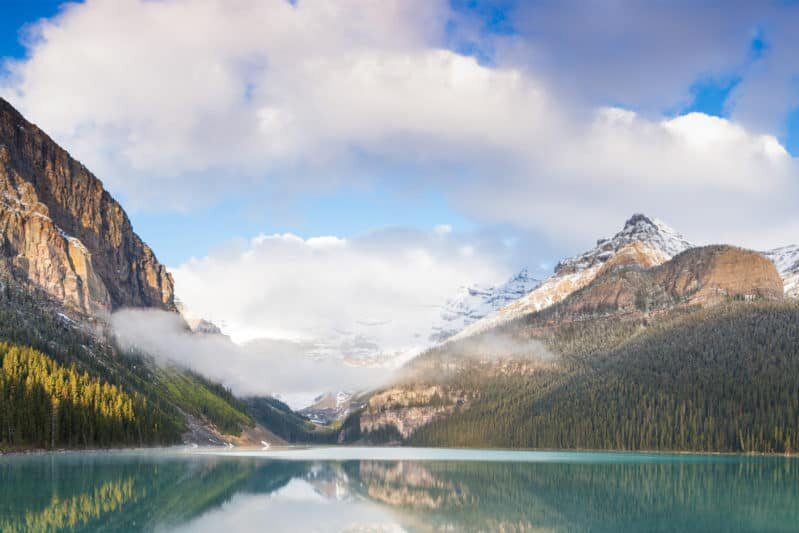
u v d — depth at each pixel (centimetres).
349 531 9706
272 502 11956
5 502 10519
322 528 9838
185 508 10738
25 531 8744
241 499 12081
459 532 9788
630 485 14500
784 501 12231
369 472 18200
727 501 12175
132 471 14850
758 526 10000
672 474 16800
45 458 17000
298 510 11262
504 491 13775
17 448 17650
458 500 12644
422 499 12781
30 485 12100
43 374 19300
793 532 9575
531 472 17812
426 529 9988
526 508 11688
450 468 19438
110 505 10569
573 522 10431
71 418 19488
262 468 18350
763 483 14700
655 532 9656
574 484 14788
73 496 11144
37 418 18450
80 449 19500
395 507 11831
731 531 9625
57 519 9456
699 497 12681
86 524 9212
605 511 11375
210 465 17950
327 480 15788
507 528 10069
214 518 10106
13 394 18125
